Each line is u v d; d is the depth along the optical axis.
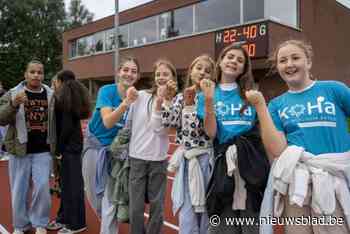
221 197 2.71
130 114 3.47
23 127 4.01
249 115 2.79
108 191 3.66
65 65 31.83
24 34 39.16
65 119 4.13
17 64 37.91
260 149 2.71
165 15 21.81
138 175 3.37
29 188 4.41
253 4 16.78
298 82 2.42
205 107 2.73
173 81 3.20
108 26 26.55
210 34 18.67
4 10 38.22
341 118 2.33
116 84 3.72
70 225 4.39
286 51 2.44
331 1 20.27
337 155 2.22
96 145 3.78
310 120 2.32
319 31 19.17
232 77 2.94
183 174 3.05
